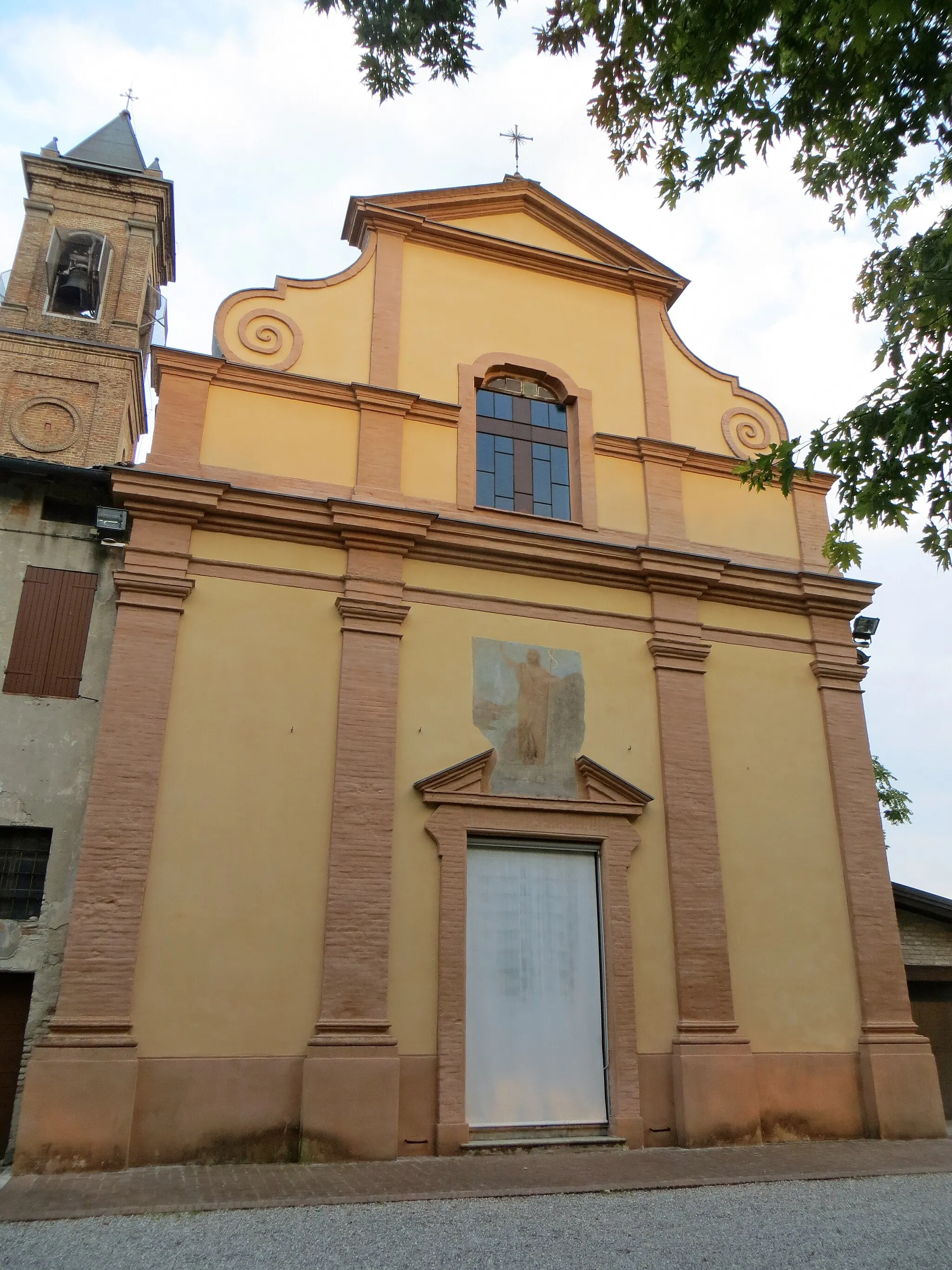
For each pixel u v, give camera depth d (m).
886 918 12.98
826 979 12.49
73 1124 9.10
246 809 10.72
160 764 10.58
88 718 11.00
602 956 11.69
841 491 8.79
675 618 13.45
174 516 11.55
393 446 12.94
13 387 22.33
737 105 8.55
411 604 12.20
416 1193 8.23
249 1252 6.54
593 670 12.85
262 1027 10.02
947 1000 13.98
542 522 13.50
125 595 11.08
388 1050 10.20
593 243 15.63
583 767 12.20
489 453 13.84
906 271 9.61
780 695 13.79
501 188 15.09
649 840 12.29
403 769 11.48
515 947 11.37
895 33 7.90
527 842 11.80
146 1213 7.47
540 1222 7.45
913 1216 7.82
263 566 11.75
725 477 14.92
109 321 23.67
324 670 11.58
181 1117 9.50
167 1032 9.72
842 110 8.63
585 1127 10.91
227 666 11.22
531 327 14.63
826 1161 10.16
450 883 11.13
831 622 14.46
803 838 13.11
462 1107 10.35
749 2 7.48
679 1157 10.32
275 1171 9.16
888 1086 11.99
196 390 12.38
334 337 13.41
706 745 12.92
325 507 12.06
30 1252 6.50
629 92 8.67
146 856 10.18
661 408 14.87
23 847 10.52
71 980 9.58
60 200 24.58
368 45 8.31
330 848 10.80
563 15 8.25
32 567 11.45
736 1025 11.66
